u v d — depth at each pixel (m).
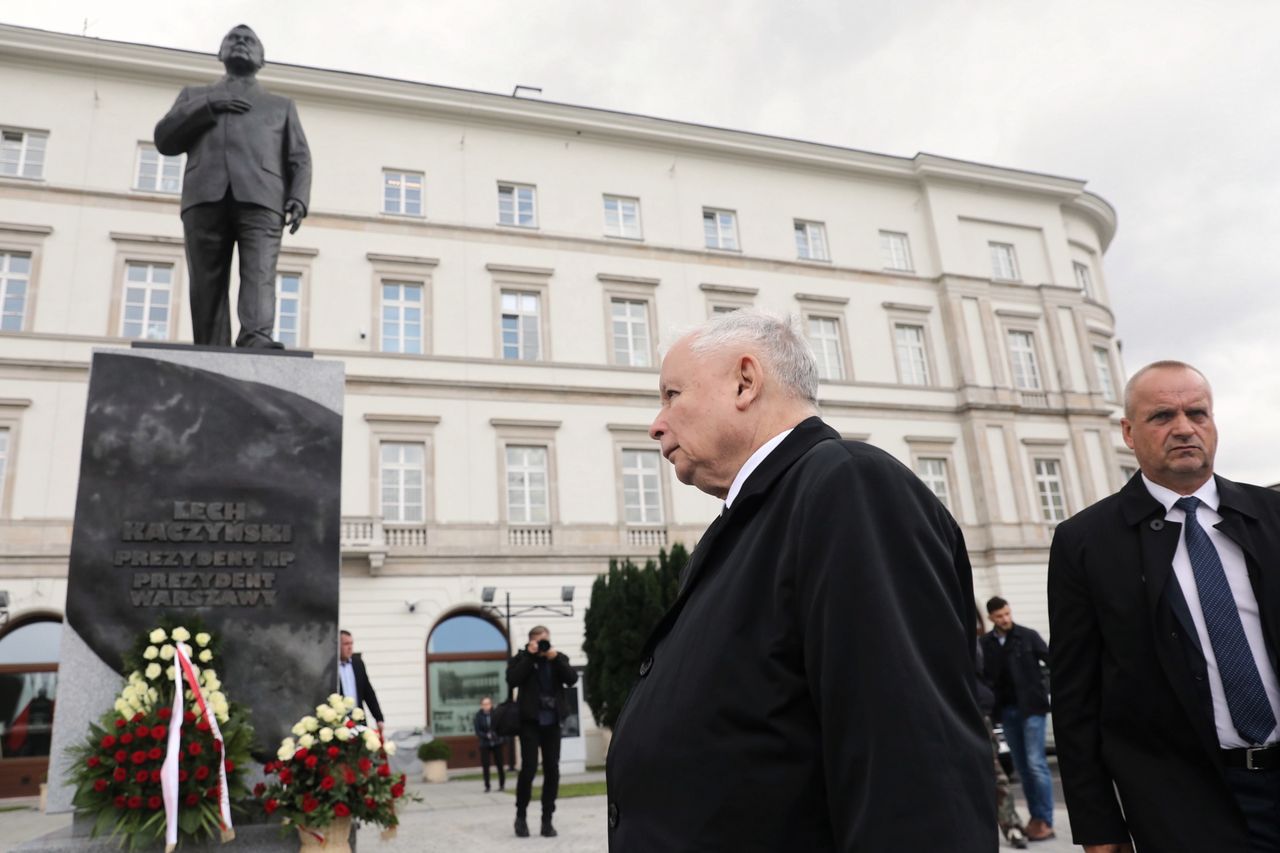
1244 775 2.42
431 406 22.17
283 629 4.97
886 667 1.21
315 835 4.52
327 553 5.15
